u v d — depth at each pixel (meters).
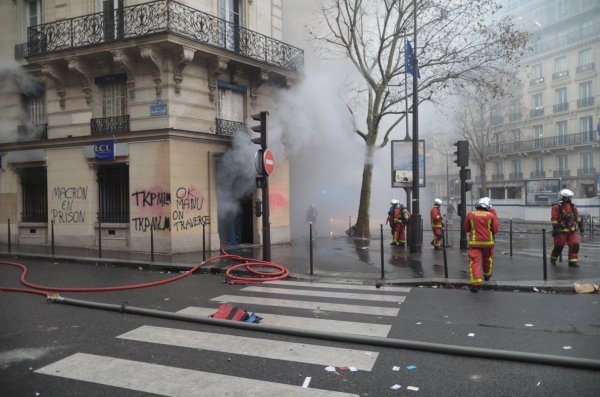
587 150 38.84
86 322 5.78
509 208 31.95
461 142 12.99
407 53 13.02
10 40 15.05
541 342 4.93
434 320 5.89
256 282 8.76
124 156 13.13
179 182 12.70
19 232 15.12
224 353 4.62
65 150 14.16
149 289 8.12
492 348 4.73
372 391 3.73
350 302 6.99
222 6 14.35
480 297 7.33
